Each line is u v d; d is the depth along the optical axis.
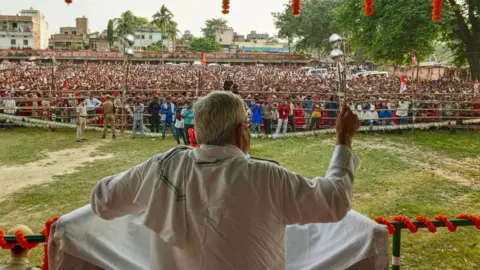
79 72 40.16
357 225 2.02
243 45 97.81
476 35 25.95
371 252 1.92
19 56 59.53
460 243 5.93
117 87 23.27
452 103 17.97
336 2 55.47
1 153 12.39
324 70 47.75
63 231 1.96
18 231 2.24
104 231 2.05
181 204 1.58
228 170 1.55
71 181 9.38
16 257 2.49
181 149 1.70
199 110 1.66
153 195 1.61
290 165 11.35
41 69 42.72
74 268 1.98
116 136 15.92
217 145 1.63
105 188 1.73
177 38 91.25
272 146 14.33
